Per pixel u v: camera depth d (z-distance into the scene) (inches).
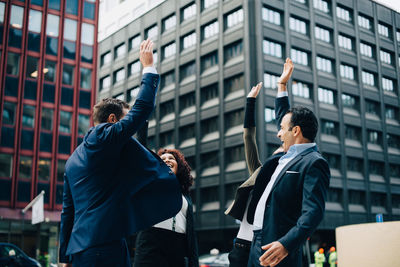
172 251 158.7
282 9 1850.4
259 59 1740.9
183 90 2023.9
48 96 1549.0
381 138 2100.1
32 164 1481.3
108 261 100.3
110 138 100.3
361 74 2084.2
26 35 1549.0
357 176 1942.7
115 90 2412.6
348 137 1979.6
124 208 102.9
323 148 1856.5
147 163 107.4
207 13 1971.0
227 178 1749.5
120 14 2532.0
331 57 1979.6
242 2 1814.7
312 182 106.2
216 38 1909.4
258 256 113.4
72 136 1561.3
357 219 1881.2
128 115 102.7
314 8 1971.0
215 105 1857.8
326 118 1898.4
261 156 1626.5
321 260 896.9
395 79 2244.1
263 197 117.8
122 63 2397.9
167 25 2199.8
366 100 2100.1
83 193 104.3
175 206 107.0
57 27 1608.0
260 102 1689.2
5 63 1503.4
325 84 1929.1
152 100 105.4
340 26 2049.7
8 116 1477.6
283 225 110.1
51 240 1467.8
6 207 1412.4
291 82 1825.8
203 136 1898.4
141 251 157.9
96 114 113.7
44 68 1560.0
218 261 753.6
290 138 120.0
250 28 1774.1
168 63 2135.8
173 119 2042.3
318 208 102.3
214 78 1884.8
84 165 104.4
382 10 2258.9
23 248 1422.2
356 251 82.9
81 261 101.4
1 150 1441.9
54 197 1489.9
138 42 2335.1
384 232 80.0
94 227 100.3
